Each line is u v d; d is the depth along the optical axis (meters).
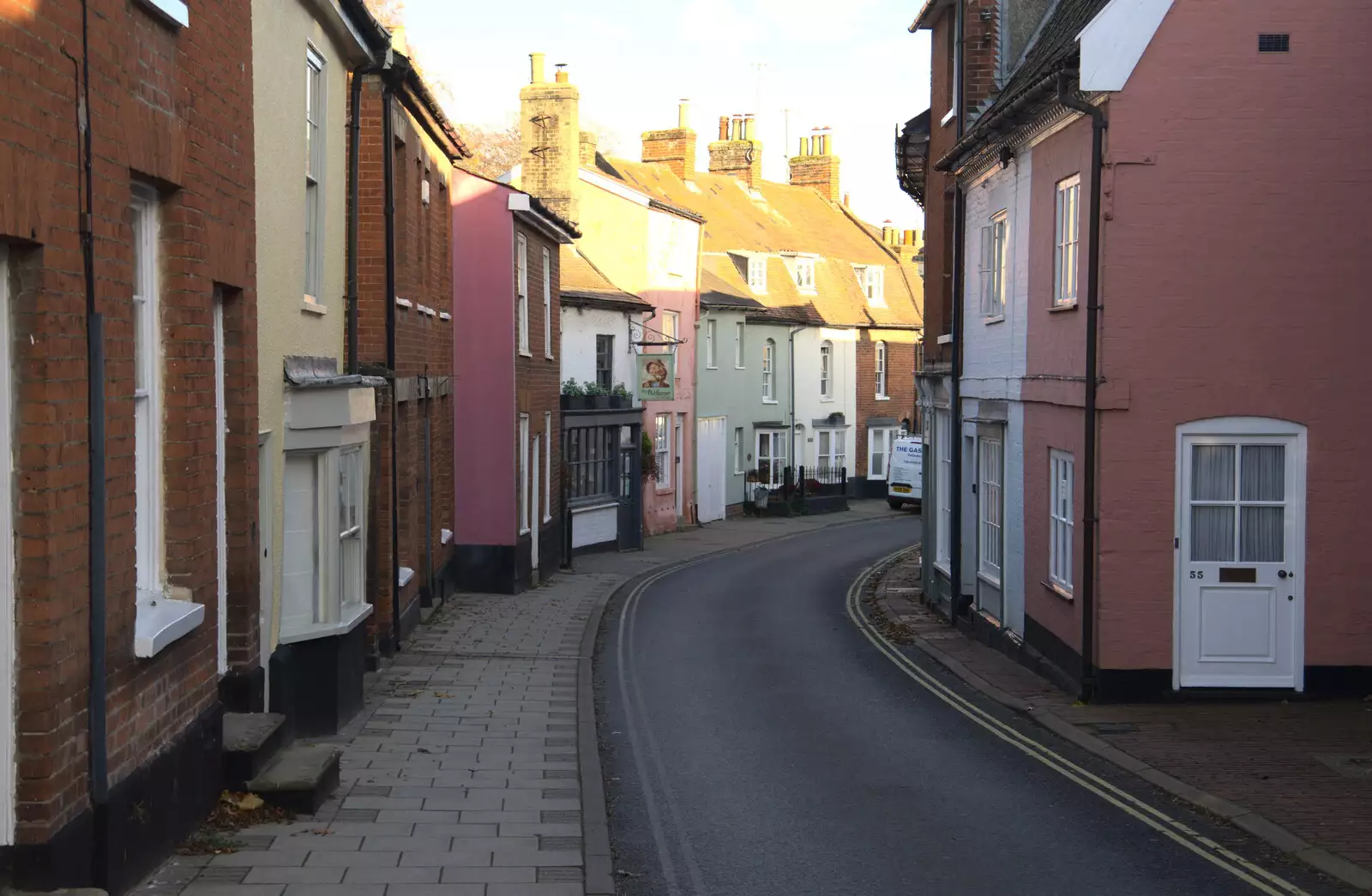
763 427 46.53
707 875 7.80
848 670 15.84
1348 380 12.71
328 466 11.02
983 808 9.36
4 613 5.50
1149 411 12.80
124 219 6.47
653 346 37.44
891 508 48.50
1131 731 11.68
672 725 12.52
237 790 8.37
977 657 16.52
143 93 6.74
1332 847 8.17
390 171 14.98
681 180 49.94
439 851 7.87
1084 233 13.20
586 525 32.00
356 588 12.27
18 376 5.51
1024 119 14.99
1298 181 12.66
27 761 5.58
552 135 34.44
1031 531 15.49
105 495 6.20
